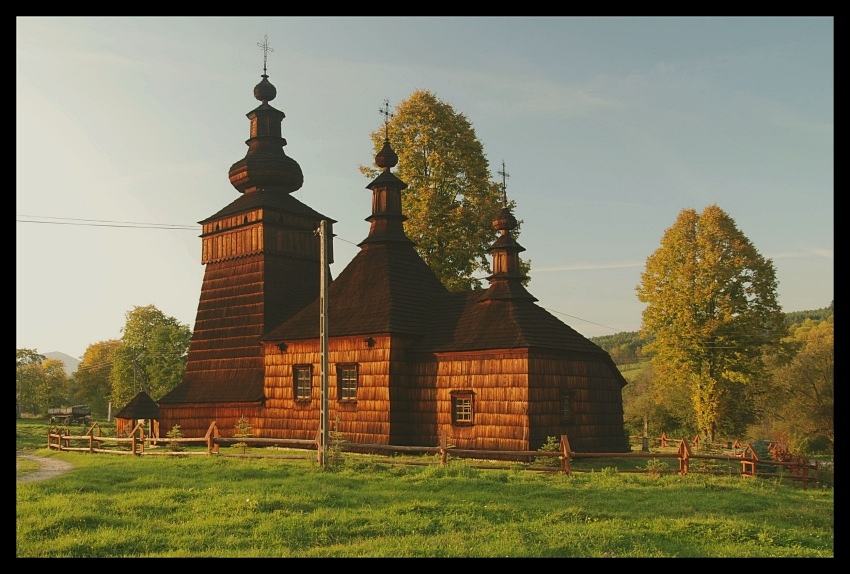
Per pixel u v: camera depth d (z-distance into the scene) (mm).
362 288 38719
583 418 35000
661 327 50844
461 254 49750
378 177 41781
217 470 24828
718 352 48469
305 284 44438
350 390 36281
